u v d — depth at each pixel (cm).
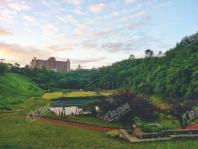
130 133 4016
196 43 19425
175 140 3706
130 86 19662
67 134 3978
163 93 14212
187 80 13012
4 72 17925
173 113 5553
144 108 5438
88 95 13688
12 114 6372
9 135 3803
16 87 14125
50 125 4759
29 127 4450
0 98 9612
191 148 3291
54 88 19875
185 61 16075
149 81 17375
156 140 3681
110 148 3241
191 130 3975
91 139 3694
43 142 3444
